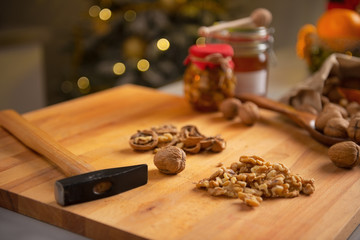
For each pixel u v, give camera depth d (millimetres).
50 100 2713
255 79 1170
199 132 991
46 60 2760
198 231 736
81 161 844
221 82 1096
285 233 736
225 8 2199
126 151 949
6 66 2088
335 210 786
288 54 1677
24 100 2188
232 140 999
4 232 771
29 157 909
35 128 954
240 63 1156
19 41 2119
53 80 2701
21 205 805
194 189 830
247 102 1081
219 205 790
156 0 2096
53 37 2732
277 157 938
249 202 783
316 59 1213
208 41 1207
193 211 775
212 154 941
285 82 1381
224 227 745
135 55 2066
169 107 1153
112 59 2068
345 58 1120
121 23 2100
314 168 904
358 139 938
